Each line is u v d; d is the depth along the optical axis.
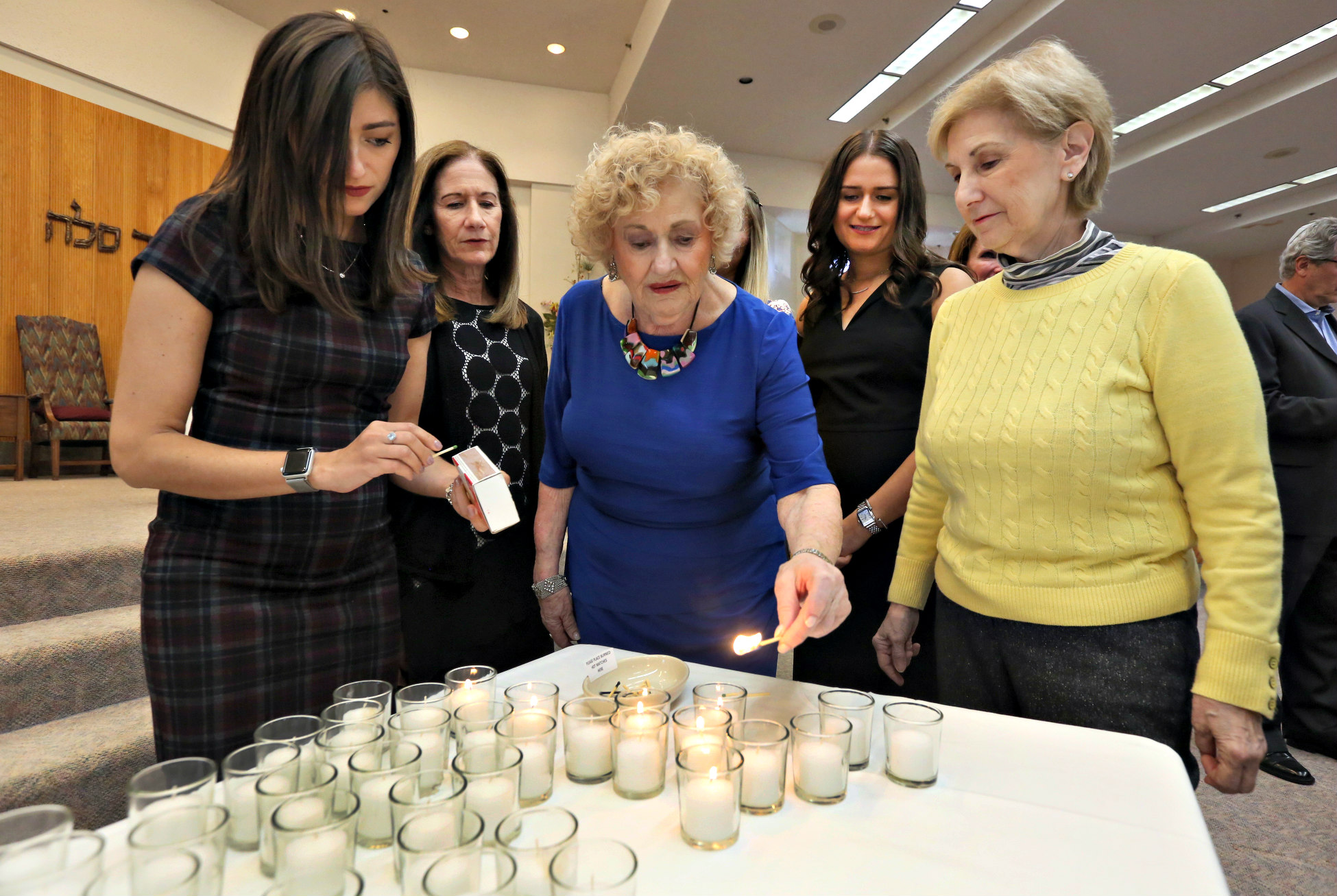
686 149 1.14
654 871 0.66
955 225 8.70
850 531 1.64
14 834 0.60
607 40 6.48
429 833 0.60
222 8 6.06
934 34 5.69
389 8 6.04
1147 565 1.05
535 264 7.43
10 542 2.57
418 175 1.73
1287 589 2.60
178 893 0.54
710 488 1.34
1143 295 1.04
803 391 1.32
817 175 8.13
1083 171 1.10
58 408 5.16
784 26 5.44
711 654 1.39
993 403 1.13
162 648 1.05
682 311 1.24
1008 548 1.12
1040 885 0.64
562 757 0.94
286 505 1.12
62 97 5.31
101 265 5.59
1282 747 2.54
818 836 0.72
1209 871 0.65
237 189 1.02
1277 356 2.60
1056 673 1.08
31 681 2.05
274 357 1.08
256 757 0.73
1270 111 6.27
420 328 1.34
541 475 1.58
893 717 0.84
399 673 1.67
